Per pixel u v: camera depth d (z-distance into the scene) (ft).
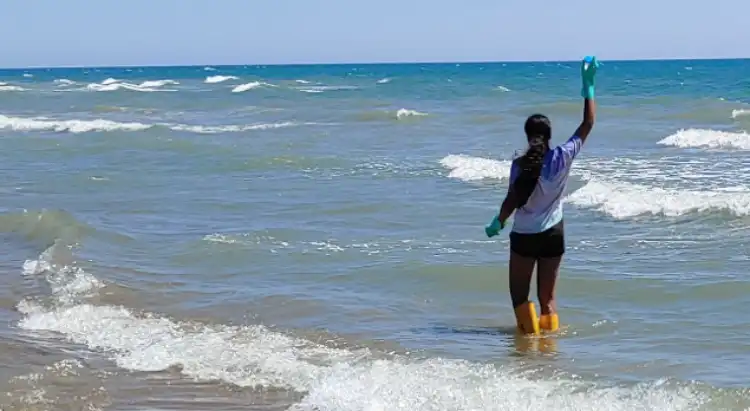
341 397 17.74
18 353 21.49
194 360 20.59
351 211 42.29
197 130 94.38
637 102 113.29
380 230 37.37
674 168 53.72
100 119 113.50
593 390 17.74
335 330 23.21
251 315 24.79
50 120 109.40
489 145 71.41
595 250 32.55
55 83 226.17
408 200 45.14
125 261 31.91
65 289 27.76
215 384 19.04
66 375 19.84
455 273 29.01
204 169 60.75
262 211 42.88
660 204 40.14
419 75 270.05
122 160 67.51
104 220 40.70
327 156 65.62
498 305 25.70
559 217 21.56
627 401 16.98
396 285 28.12
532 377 18.90
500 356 20.66
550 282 22.31
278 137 84.38
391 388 18.03
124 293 27.32
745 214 37.65
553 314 22.71
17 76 334.24
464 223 38.47
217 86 200.85
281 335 22.65
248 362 20.35
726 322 23.36
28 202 46.85
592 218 38.91
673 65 379.14
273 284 28.45
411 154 66.33
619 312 24.62
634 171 52.65
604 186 43.96
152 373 19.86
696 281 27.53
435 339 22.30
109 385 19.16
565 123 90.22
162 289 27.84
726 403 16.74
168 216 41.83
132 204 45.70
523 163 20.74
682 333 22.47
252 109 126.52
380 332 23.02
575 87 162.20
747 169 52.39
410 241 34.71
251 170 59.72
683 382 18.10
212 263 31.60
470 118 97.50
